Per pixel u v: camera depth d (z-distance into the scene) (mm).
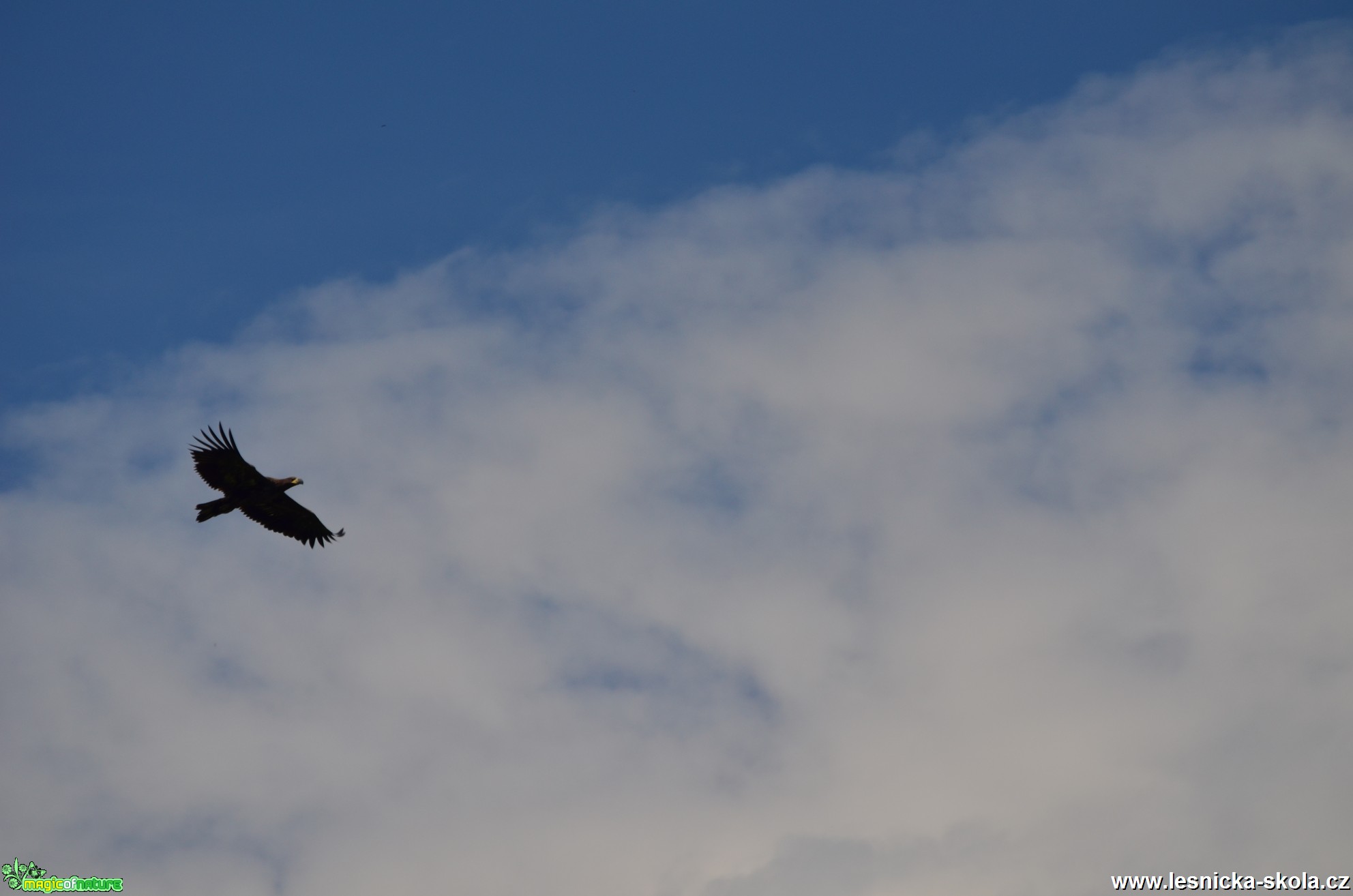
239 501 103000
